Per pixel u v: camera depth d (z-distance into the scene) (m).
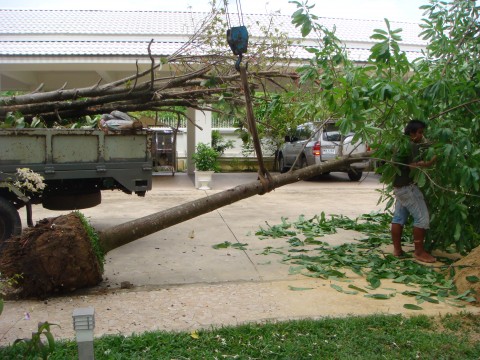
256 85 6.58
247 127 6.41
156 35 14.58
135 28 15.26
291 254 6.83
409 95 5.30
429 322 4.37
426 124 5.81
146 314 4.56
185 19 16.52
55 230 4.97
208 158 14.45
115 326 4.27
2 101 6.74
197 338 3.96
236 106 6.46
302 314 4.59
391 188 6.97
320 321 4.30
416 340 3.96
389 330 4.18
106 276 5.82
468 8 6.51
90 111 7.39
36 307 4.74
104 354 3.63
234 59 6.35
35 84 16.52
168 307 4.75
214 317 4.49
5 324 4.30
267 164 19.55
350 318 4.40
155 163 18.05
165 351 3.72
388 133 6.03
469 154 5.66
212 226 8.94
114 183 7.41
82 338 2.76
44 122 7.35
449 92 5.56
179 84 6.54
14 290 5.14
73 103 6.93
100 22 16.11
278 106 6.20
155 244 7.49
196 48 6.84
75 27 15.30
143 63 13.17
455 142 5.60
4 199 6.49
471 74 6.24
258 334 4.05
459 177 5.64
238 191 5.79
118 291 5.26
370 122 6.27
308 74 5.62
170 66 6.79
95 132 6.95
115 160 7.14
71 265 4.96
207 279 5.73
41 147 6.69
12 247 4.93
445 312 4.66
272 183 5.86
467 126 6.11
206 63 6.58
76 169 6.89
